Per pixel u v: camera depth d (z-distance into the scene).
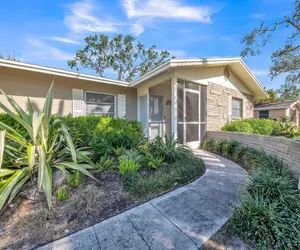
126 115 7.20
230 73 7.77
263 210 1.78
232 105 8.14
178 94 5.68
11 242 1.70
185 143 5.85
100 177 2.96
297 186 2.44
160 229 1.85
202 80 6.32
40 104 5.28
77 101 6.02
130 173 2.91
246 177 3.21
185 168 3.40
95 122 5.06
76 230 1.86
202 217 2.05
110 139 3.92
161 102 7.46
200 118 6.48
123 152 3.68
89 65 15.10
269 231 1.63
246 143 4.89
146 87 6.72
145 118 6.84
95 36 14.63
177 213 2.14
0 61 4.18
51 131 3.36
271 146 3.88
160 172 3.19
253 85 8.84
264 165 3.27
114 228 1.88
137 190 2.58
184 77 5.64
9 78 4.77
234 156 4.65
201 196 2.58
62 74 5.21
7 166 2.85
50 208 2.16
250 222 1.73
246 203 1.93
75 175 2.77
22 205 2.25
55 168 3.09
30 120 3.06
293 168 2.91
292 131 6.25
